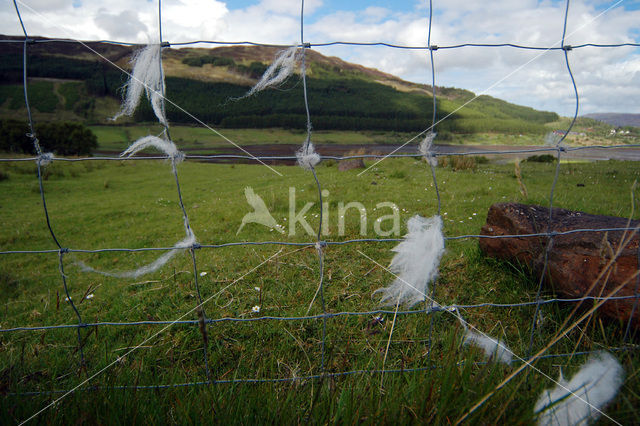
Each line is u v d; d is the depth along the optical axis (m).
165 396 1.53
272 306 2.87
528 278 2.77
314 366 2.03
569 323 2.18
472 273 3.09
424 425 1.29
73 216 10.15
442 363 1.61
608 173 10.55
